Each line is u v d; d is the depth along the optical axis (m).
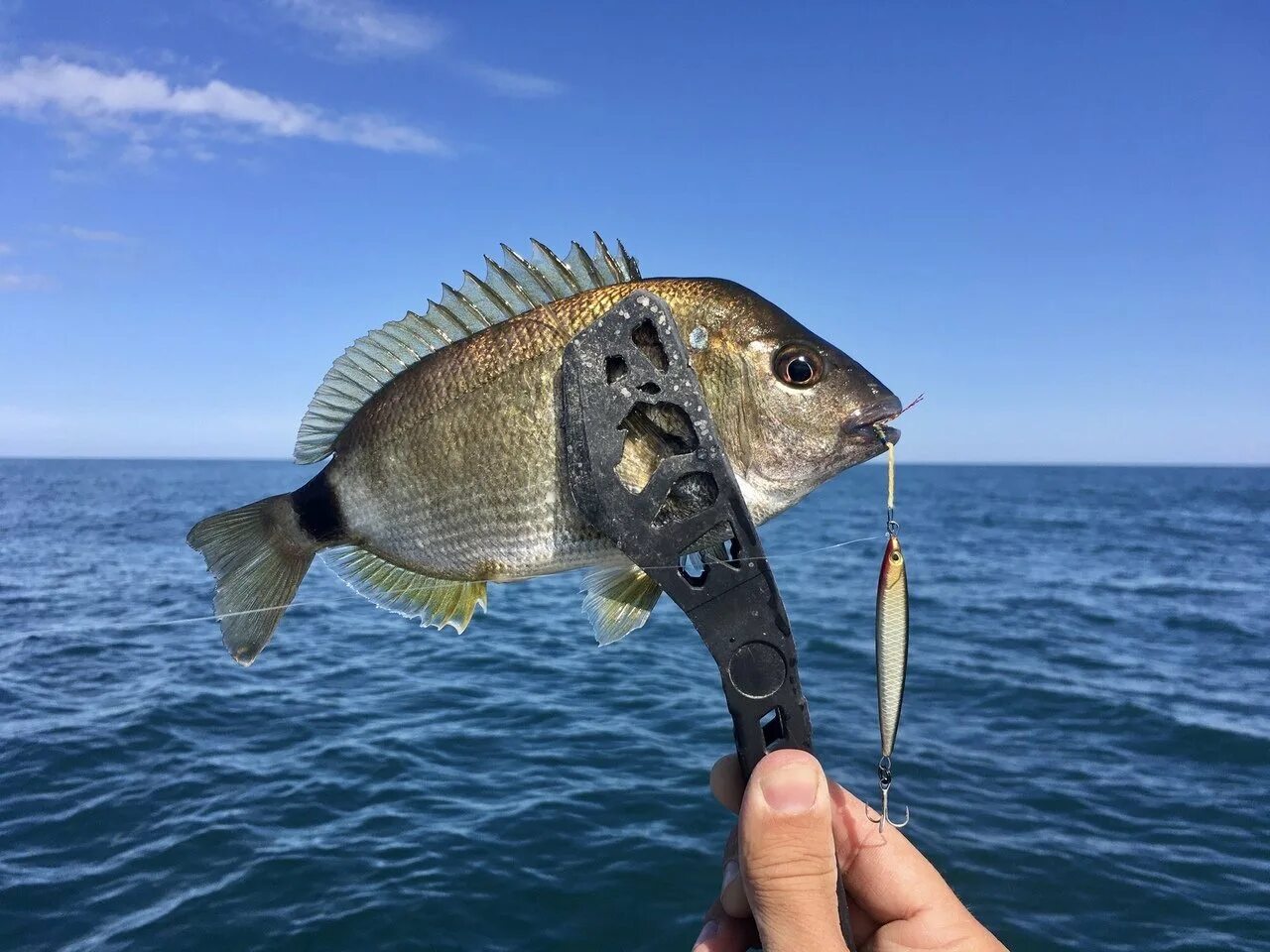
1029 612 16.77
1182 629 15.16
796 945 1.78
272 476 110.75
